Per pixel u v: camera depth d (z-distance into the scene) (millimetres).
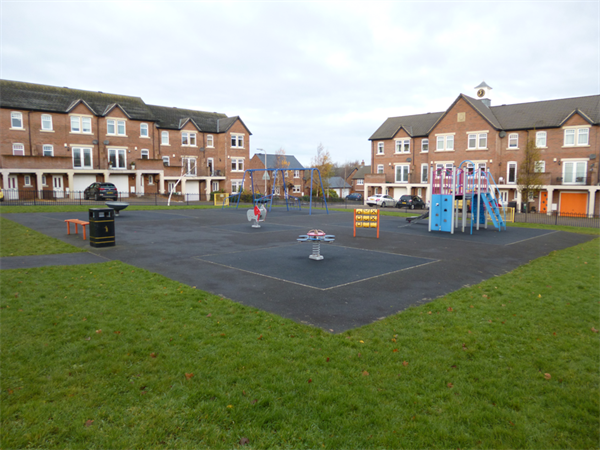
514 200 41281
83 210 27547
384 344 5902
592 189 37156
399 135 50125
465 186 21141
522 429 4004
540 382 4883
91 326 6320
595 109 39125
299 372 4996
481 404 4410
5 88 40219
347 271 10844
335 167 105562
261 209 21969
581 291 8977
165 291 8344
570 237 20047
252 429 3918
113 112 45188
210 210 33406
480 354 5617
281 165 72000
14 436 3719
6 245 13578
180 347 5633
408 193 49188
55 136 41656
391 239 17797
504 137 42500
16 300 7477
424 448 3727
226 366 5098
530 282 9836
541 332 6461
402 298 8383
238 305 7508
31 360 5145
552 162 40219
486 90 47781
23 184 39688
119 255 12477
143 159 46062
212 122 56531
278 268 11023
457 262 12539
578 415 4234
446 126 45281
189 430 3896
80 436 3764
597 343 6043
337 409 4246
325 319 6984
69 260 11445
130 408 4195
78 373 4871
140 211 29750
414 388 4695
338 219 27766
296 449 3672
